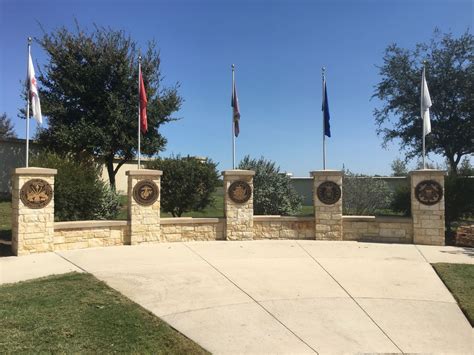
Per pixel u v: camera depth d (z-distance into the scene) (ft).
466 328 16.63
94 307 17.48
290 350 14.56
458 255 30.58
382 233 36.78
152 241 34.40
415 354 14.42
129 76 69.62
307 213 55.83
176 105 74.43
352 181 48.08
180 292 20.56
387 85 68.85
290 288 21.61
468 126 60.90
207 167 46.98
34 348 13.60
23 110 64.64
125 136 67.51
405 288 21.76
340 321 17.22
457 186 40.24
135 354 13.62
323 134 38.22
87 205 37.42
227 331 16.02
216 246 33.40
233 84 38.06
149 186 34.40
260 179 45.37
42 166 36.91
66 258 27.96
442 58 63.21
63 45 67.62
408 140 68.23
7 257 28.09
